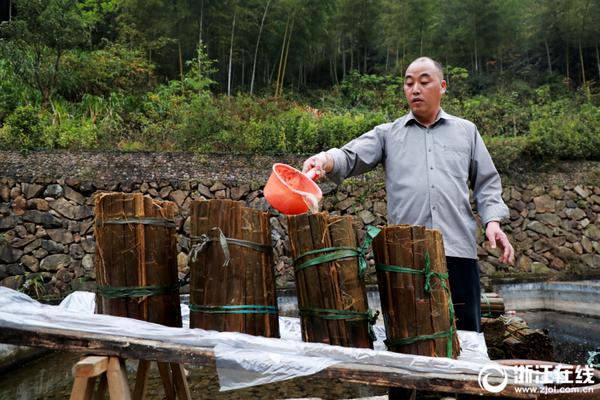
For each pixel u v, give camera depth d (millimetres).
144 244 1347
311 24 12406
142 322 1237
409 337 1350
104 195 1354
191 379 3078
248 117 8242
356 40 14516
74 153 6254
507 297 6180
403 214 1862
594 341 4324
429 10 13297
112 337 1162
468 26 13875
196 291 1321
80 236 5941
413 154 1886
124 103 8492
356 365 1162
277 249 6426
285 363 1139
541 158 8070
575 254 7590
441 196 1811
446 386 1152
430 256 1389
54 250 5828
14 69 7617
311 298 1333
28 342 1155
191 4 10984
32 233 5805
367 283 5801
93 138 6824
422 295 1367
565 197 7816
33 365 3527
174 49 11672
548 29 14273
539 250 7523
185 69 11992
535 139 7984
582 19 13109
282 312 5375
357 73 12531
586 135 8398
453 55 14398
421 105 1874
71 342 1152
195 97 8633
